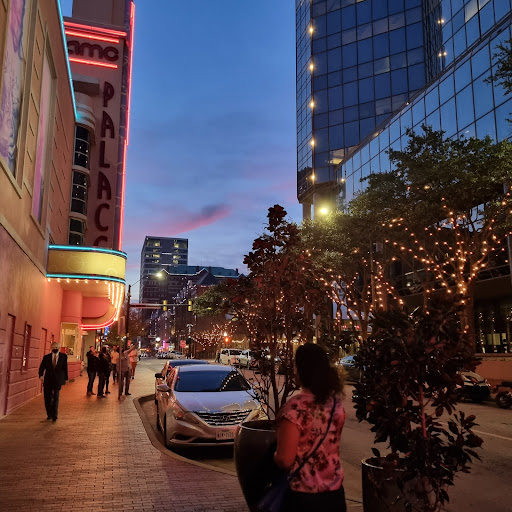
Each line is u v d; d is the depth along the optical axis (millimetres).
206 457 9219
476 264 21812
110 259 22594
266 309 6035
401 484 3904
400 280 38094
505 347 33812
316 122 54969
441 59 40188
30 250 15867
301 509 2643
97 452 8352
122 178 42562
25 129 13898
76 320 27938
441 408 4070
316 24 56906
